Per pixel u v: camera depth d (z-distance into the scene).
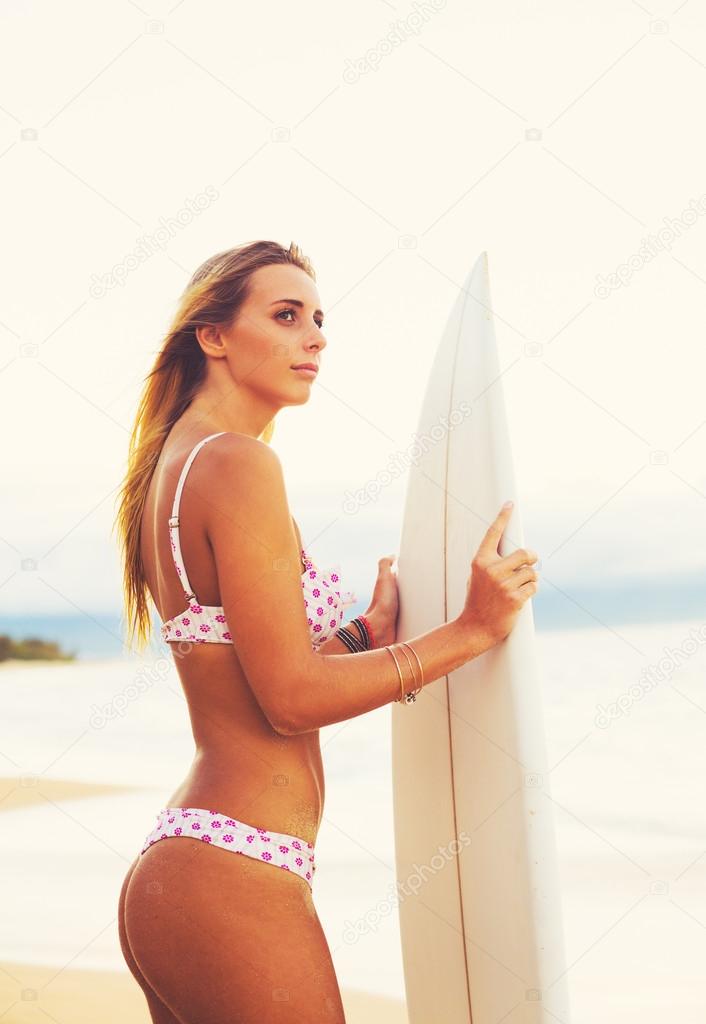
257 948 1.49
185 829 1.54
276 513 1.56
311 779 1.67
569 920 4.61
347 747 8.84
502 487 1.90
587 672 11.68
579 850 6.06
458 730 2.00
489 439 1.96
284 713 1.52
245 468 1.57
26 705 12.73
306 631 1.56
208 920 1.49
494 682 1.87
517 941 1.79
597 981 3.73
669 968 3.83
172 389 1.87
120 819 7.03
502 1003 1.85
